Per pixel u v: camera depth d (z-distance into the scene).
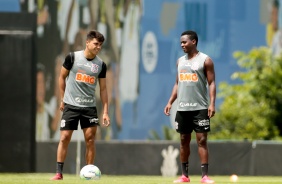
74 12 93.31
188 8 95.81
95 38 33.06
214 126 80.50
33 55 45.16
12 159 45.31
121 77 94.50
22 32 45.00
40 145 61.44
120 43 94.56
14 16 45.12
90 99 33.47
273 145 60.03
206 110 32.81
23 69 45.06
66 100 33.44
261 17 98.06
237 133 80.19
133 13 94.75
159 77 95.31
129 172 60.78
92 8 93.62
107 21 94.12
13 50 45.00
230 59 96.88
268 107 82.56
